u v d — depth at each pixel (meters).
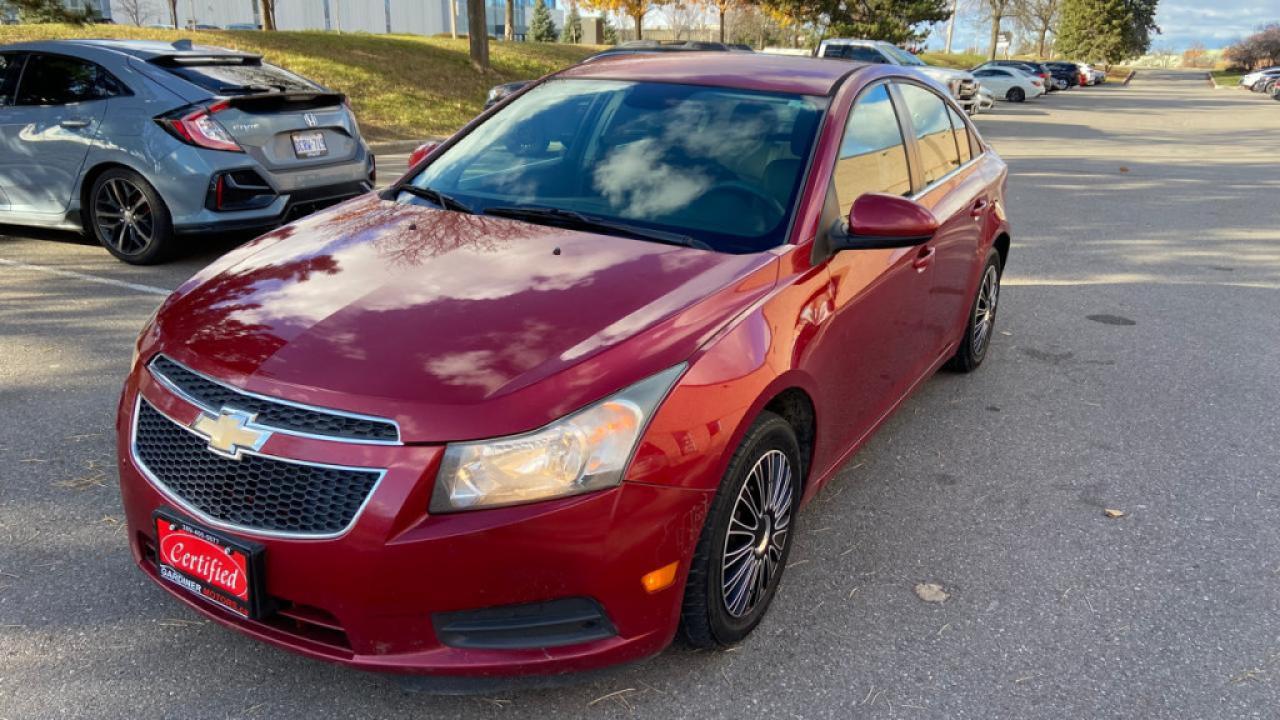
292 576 2.15
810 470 3.01
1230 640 2.86
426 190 3.49
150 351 2.52
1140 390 5.00
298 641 2.24
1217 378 5.21
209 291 2.68
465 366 2.21
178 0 58.09
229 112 6.19
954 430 4.40
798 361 2.69
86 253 6.86
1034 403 4.78
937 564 3.22
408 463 2.09
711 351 2.41
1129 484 3.89
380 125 15.96
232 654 2.59
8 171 6.63
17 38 15.91
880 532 3.43
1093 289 7.16
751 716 2.44
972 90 23.88
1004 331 6.03
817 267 2.94
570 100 3.77
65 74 6.43
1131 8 83.19
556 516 2.12
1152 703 2.56
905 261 3.53
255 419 2.20
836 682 2.59
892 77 3.99
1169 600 3.06
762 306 2.63
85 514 3.27
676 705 2.46
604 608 2.25
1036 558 3.29
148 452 2.41
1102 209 10.80
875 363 3.41
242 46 17.48
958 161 4.63
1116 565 3.26
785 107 3.43
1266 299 6.97
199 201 6.14
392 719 2.37
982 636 2.83
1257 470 4.07
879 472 3.93
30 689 2.42
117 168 6.29
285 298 2.56
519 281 2.62
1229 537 3.48
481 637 2.20
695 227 3.03
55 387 4.37
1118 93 48.81
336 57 18.47
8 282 6.06
